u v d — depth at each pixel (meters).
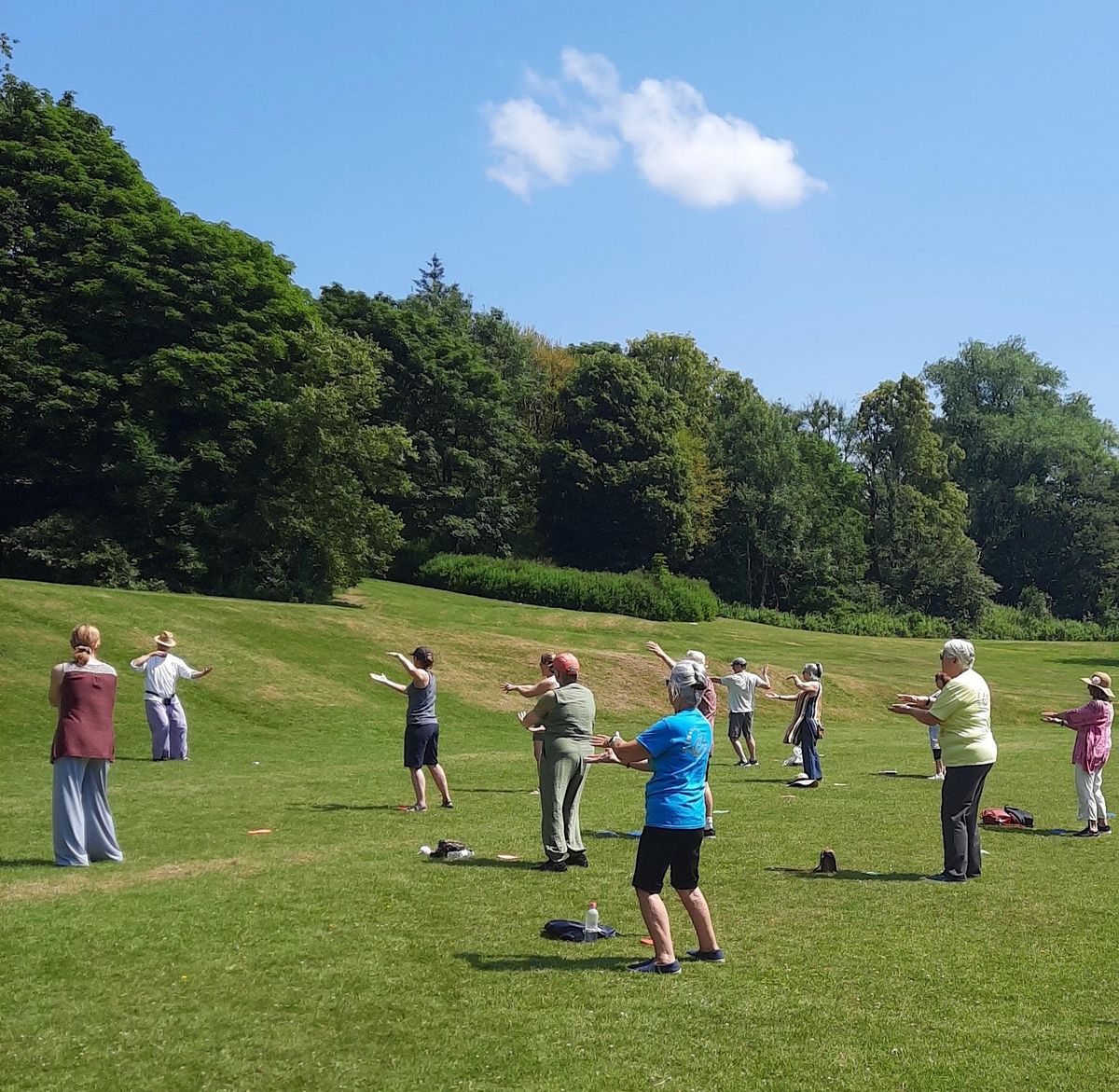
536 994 6.36
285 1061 5.40
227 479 45.69
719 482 83.12
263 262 49.94
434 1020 5.95
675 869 7.02
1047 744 25.36
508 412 73.75
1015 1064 5.43
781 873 9.86
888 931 7.86
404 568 64.38
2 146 42.28
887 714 36.00
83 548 41.12
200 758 19.98
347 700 28.17
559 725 9.94
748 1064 5.40
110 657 27.06
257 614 34.12
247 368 46.31
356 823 12.34
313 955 7.04
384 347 69.38
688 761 6.96
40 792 14.89
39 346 41.00
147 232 44.47
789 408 99.00
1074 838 12.05
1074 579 98.94
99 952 7.01
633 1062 5.42
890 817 13.38
